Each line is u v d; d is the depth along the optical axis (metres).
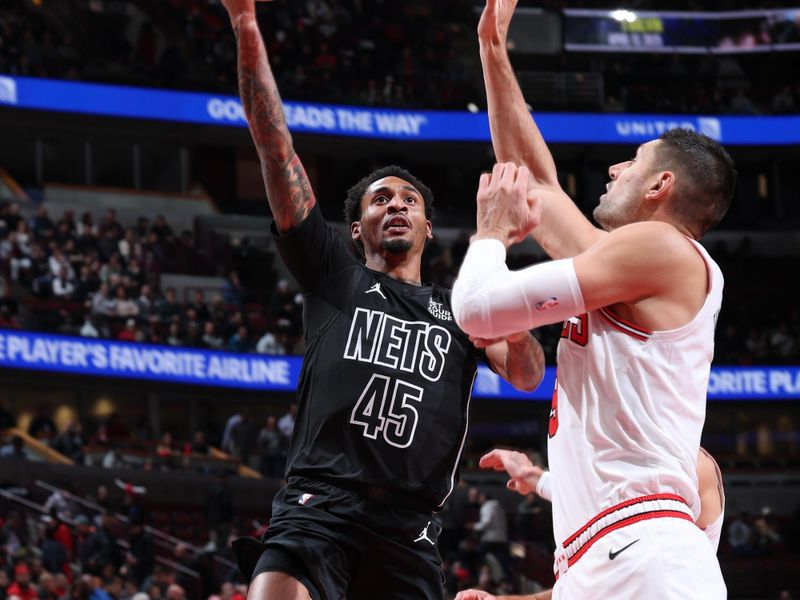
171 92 24.73
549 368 22.84
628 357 2.55
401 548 3.14
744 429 24.27
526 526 17.22
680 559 2.41
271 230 3.28
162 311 20.92
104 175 25.67
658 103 26.72
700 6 29.50
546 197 2.92
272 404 22.53
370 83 26.62
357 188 3.83
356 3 28.55
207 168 26.66
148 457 18.80
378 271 3.46
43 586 11.63
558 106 26.39
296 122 25.56
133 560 13.73
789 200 28.02
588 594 2.49
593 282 2.49
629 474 2.50
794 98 26.94
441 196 27.86
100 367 19.84
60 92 23.77
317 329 3.29
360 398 3.18
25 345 19.20
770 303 25.78
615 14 27.89
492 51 3.01
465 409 3.31
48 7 25.56
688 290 2.55
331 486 3.13
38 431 19.00
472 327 2.56
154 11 26.77
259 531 16.84
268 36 27.11
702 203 2.70
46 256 20.59
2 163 24.72
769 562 18.38
